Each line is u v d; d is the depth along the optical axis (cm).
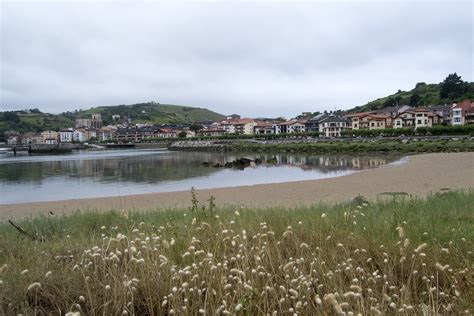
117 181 3369
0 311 362
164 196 2194
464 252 519
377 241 548
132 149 13012
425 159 4219
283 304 378
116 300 387
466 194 1298
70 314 281
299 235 595
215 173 3978
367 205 1032
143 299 418
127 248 504
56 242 671
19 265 484
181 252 516
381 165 4169
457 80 14188
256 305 361
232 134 15712
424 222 661
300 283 389
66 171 4544
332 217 736
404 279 455
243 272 407
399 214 752
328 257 505
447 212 851
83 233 780
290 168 4309
